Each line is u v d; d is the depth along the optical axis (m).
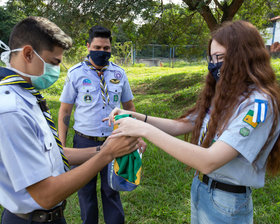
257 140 1.26
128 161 1.73
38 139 1.23
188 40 9.43
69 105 2.64
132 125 1.36
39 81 1.31
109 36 2.57
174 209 2.93
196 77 10.81
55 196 1.19
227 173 1.38
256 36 1.36
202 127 1.66
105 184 2.46
